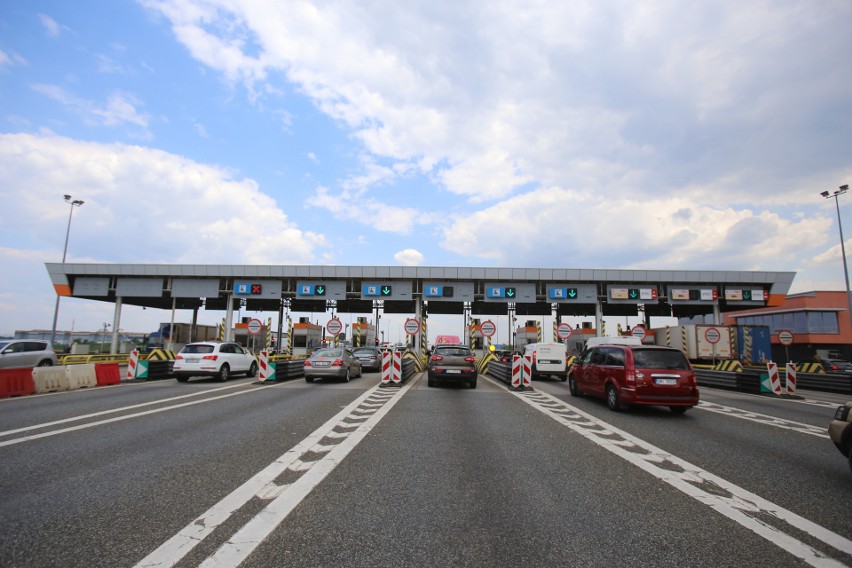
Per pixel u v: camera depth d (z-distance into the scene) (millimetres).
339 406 11016
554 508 4359
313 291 32125
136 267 31672
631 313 41312
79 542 3504
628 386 10281
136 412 9828
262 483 4996
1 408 10336
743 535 3803
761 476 5531
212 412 9898
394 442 7074
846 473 5723
